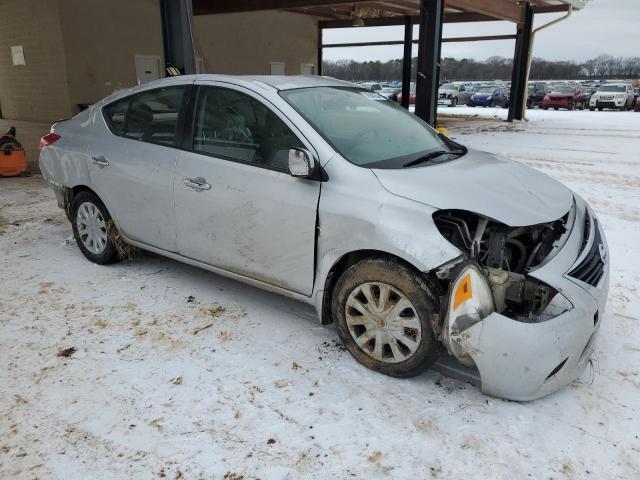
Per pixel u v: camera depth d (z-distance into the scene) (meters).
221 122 3.54
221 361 3.12
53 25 14.36
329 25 23.33
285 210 3.15
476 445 2.45
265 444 2.46
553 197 3.13
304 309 3.80
